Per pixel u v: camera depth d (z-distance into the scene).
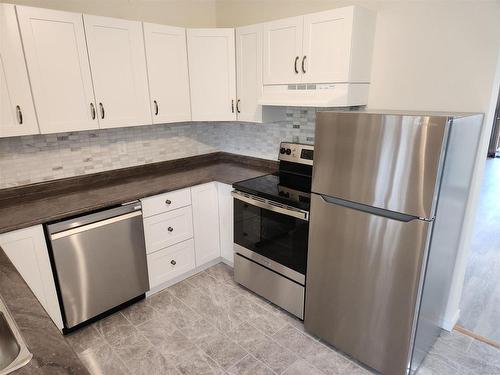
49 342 0.91
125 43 2.35
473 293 2.60
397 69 2.13
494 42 1.75
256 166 3.13
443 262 1.85
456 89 1.92
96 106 2.29
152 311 2.45
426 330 1.88
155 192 2.40
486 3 1.74
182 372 1.93
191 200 2.67
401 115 1.49
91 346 2.12
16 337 0.93
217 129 3.46
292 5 2.60
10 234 1.81
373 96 2.28
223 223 2.87
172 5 2.90
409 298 1.65
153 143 2.99
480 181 1.94
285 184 2.50
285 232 2.21
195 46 2.69
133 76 2.43
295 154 2.70
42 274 1.97
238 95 2.76
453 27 1.87
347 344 1.99
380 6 2.12
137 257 2.40
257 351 2.08
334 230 1.87
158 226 2.49
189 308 2.48
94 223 2.11
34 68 1.98
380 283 1.74
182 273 2.77
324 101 2.12
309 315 2.17
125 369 1.95
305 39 2.20
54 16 2.00
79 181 2.58
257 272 2.53
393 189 1.58
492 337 2.16
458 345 2.10
